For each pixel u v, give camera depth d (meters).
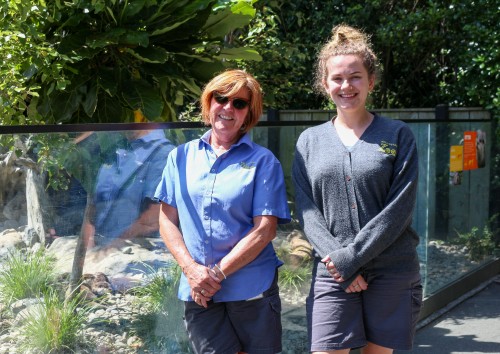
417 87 9.92
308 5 9.59
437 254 6.64
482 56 8.07
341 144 3.32
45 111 4.66
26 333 3.13
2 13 4.34
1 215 3.00
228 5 5.21
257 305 3.20
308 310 3.40
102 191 3.40
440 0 8.91
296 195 3.43
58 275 3.24
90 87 4.70
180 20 4.84
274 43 7.68
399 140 3.30
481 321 6.27
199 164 3.23
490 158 7.83
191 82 5.12
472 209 7.41
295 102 9.90
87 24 4.83
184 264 3.15
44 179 3.14
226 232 3.16
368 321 3.34
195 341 3.24
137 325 3.60
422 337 5.80
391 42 8.98
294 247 4.60
